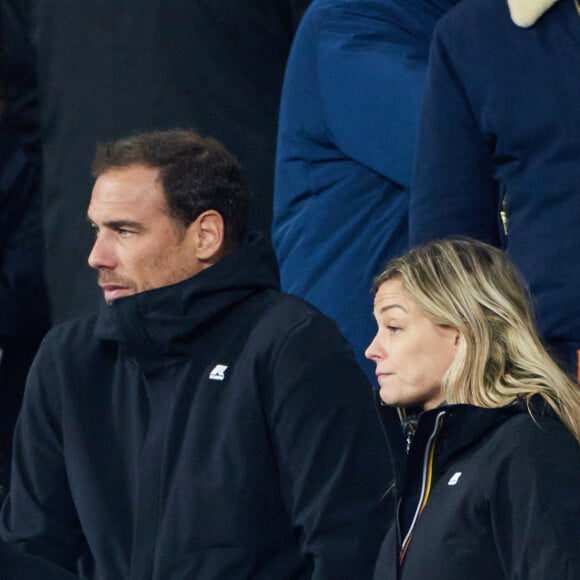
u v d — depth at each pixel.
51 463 13.24
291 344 12.35
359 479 12.17
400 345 11.22
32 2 18.62
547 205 13.56
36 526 13.17
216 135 18.06
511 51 13.79
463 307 11.07
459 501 10.63
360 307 15.64
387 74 15.52
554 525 10.21
